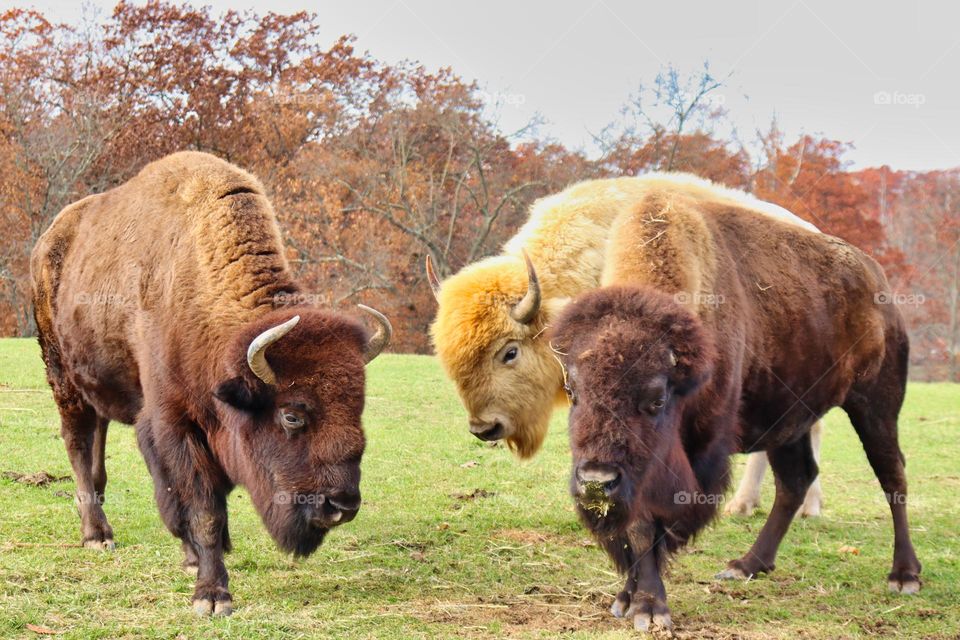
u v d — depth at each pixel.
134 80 31.94
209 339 5.46
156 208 6.19
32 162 29.56
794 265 6.49
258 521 6.99
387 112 32.09
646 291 4.95
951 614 5.70
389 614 5.21
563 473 9.13
